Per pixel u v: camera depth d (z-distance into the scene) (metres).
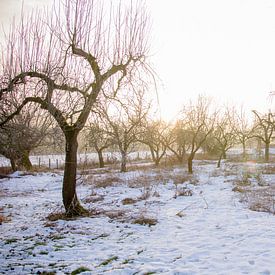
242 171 21.50
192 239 7.50
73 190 10.41
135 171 24.91
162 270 5.60
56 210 11.33
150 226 8.96
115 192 15.45
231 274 5.24
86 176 20.77
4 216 10.88
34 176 24.14
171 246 7.04
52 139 8.69
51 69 8.46
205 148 44.22
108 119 10.00
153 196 13.84
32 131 7.68
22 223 9.83
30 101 8.05
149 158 43.69
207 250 6.59
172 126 32.88
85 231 8.52
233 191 14.40
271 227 8.07
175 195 13.59
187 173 22.22
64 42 8.95
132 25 9.68
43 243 7.59
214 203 11.85
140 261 6.14
